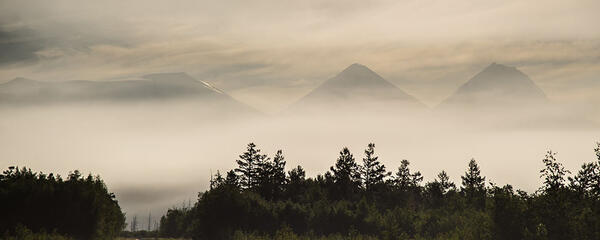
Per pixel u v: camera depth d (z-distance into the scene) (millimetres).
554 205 35812
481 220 38375
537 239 35250
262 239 63125
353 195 106938
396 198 101875
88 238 58750
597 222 34406
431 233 66312
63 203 58156
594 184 36219
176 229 92312
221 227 63281
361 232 71375
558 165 36812
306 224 73625
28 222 56938
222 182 68062
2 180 59469
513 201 36562
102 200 61281
